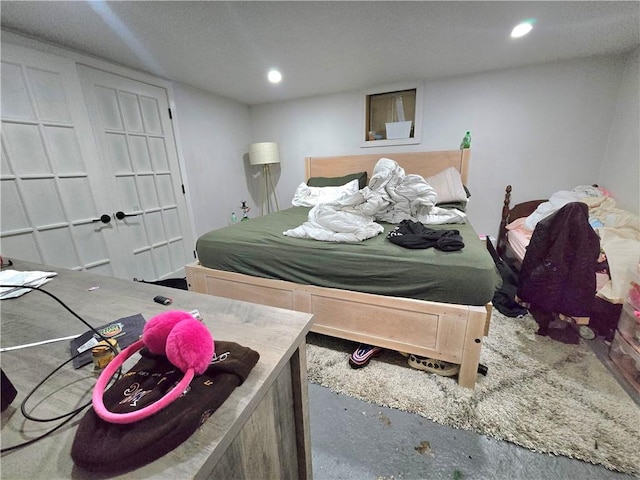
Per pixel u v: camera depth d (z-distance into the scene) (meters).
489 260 1.32
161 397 0.46
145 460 0.38
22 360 0.61
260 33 1.88
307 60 2.36
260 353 0.60
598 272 1.57
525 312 1.97
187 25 1.76
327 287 1.57
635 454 1.05
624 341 1.43
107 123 2.26
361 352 1.60
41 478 0.37
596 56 2.35
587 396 1.30
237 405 0.47
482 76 2.71
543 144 2.66
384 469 1.06
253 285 1.77
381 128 3.30
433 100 2.93
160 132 2.70
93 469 0.37
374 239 1.66
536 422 1.19
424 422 1.23
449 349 1.36
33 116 1.84
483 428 1.18
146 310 0.80
